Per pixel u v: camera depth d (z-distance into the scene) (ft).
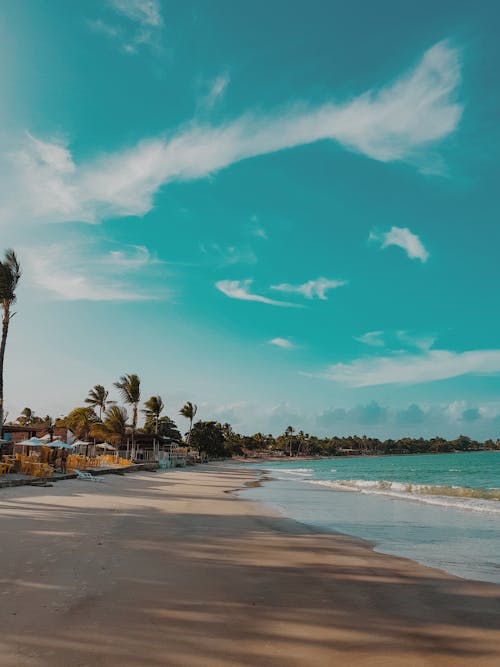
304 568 25.66
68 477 90.43
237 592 20.21
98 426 185.26
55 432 165.37
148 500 60.85
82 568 22.66
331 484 122.52
